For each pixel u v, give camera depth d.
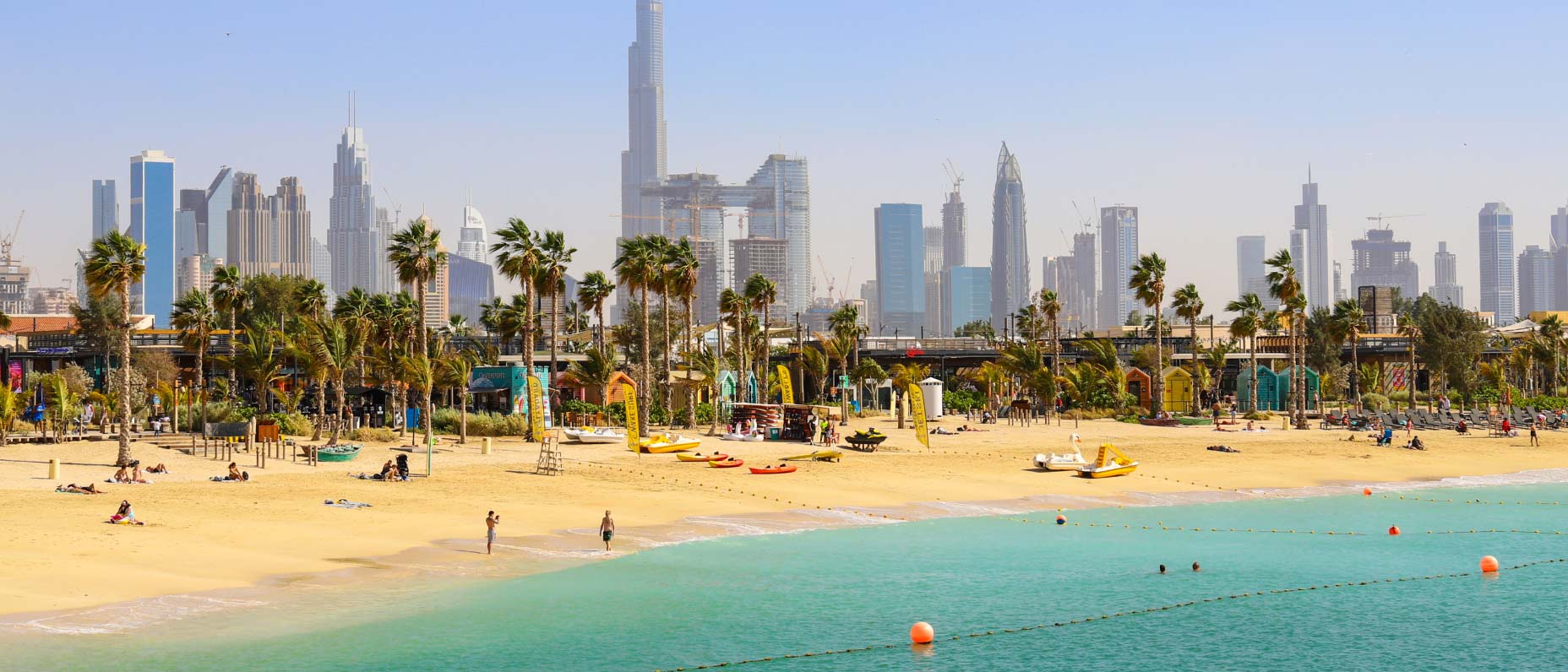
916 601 39.78
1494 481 70.25
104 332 133.62
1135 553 48.00
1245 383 130.75
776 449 77.38
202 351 100.50
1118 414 112.69
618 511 53.22
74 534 42.91
